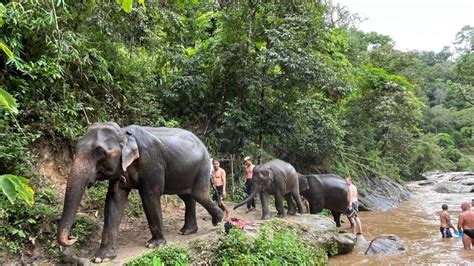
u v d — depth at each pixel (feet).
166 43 39.11
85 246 21.68
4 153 21.36
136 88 36.94
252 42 44.62
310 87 42.86
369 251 28.94
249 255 19.80
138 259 18.13
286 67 41.01
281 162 35.01
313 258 24.12
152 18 32.71
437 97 190.80
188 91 42.27
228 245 20.59
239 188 42.45
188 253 19.47
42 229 20.90
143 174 21.39
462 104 176.45
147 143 21.67
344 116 74.13
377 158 74.02
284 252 21.50
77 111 29.84
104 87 32.12
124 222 27.02
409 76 91.50
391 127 77.00
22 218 20.58
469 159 151.53
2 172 21.94
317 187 38.29
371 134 78.59
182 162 23.36
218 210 26.55
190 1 42.80
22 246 19.88
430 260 26.84
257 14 45.60
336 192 38.37
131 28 30.48
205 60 44.93
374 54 89.25
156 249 19.29
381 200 59.77
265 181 32.50
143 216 28.68
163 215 31.22
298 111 47.03
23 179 5.99
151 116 38.06
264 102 45.60
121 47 34.68
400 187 73.46
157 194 21.95
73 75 29.89
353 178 59.31
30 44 25.96
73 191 17.84
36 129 25.91
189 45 49.80
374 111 73.61
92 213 25.54
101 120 31.30
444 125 166.20
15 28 22.94
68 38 26.18
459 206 59.72
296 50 42.01
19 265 19.15
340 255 28.32
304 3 44.60
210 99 46.01
